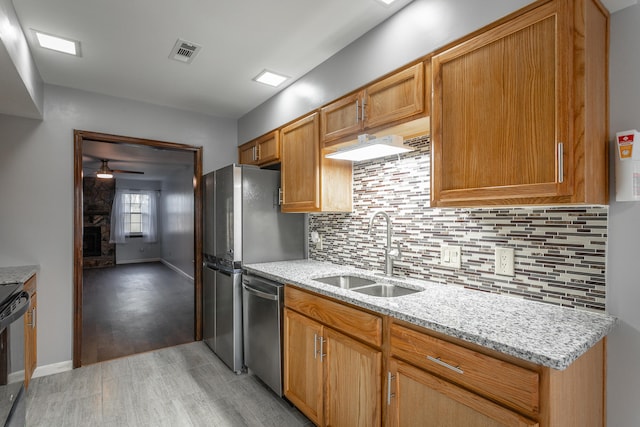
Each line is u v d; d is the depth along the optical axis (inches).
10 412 65.7
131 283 247.9
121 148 199.5
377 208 91.3
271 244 111.7
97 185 336.2
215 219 118.3
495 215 64.4
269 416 81.1
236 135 143.2
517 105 48.5
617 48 48.2
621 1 46.8
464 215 69.7
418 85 64.7
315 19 73.9
